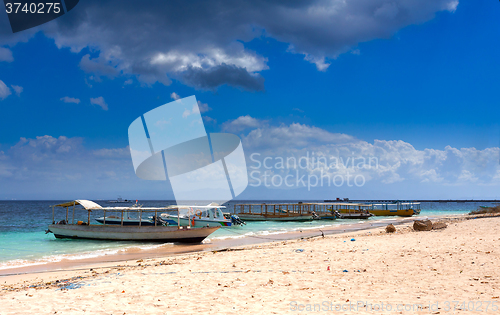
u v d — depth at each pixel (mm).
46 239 28188
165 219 33188
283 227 41656
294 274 10094
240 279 9664
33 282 11953
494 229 21047
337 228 38938
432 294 7281
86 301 7711
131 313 6688
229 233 33844
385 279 8930
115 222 32844
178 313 6598
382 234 23391
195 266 12445
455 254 11930
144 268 13094
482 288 7562
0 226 44031
